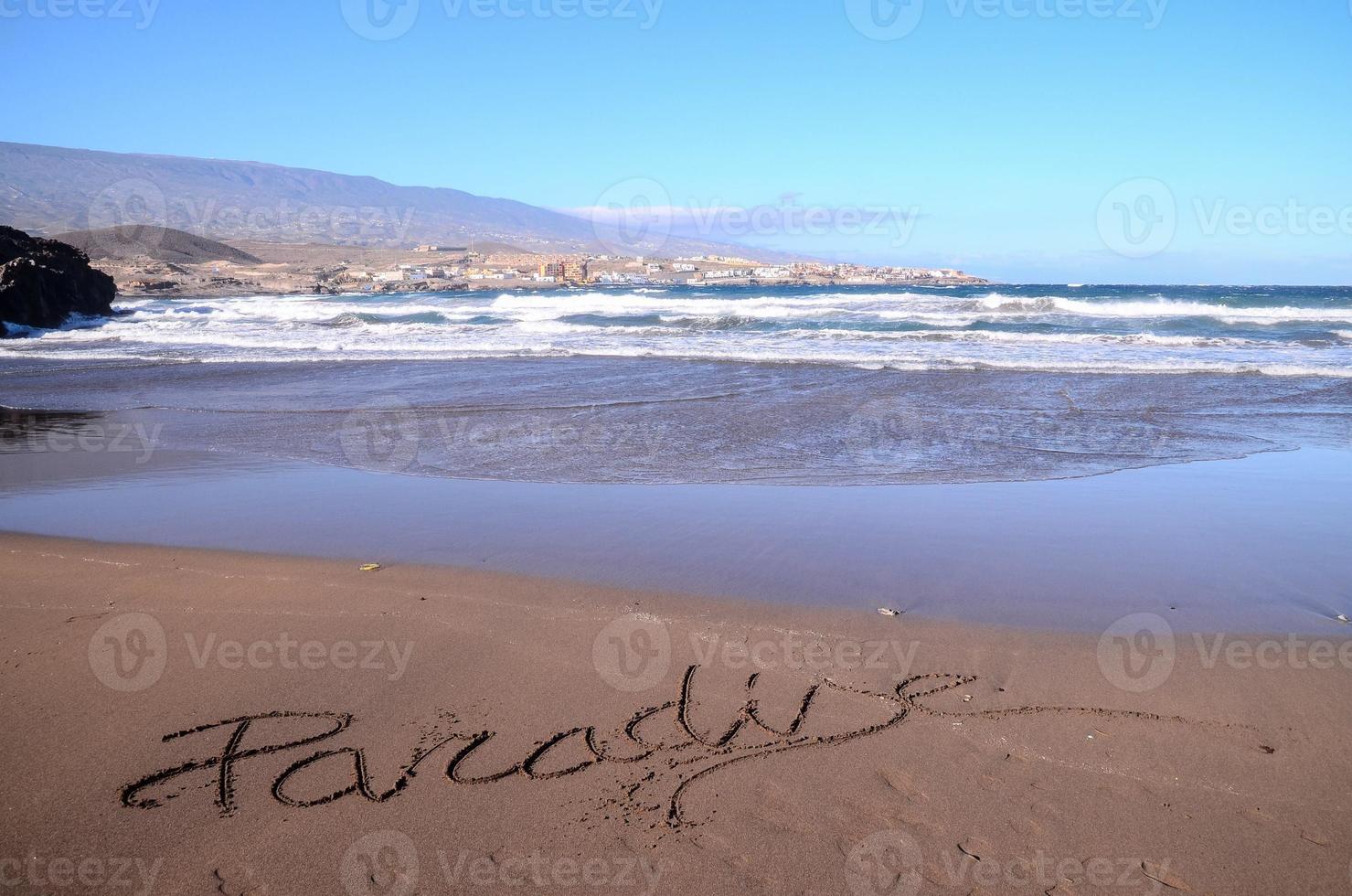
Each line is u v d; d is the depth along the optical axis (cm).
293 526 699
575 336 2464
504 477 866
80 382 1734
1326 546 629
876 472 874
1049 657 445
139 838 310
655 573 573
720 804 327
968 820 318
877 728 378
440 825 316
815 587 547
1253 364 1653
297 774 346
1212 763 350
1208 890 284
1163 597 529
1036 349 1978
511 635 476
